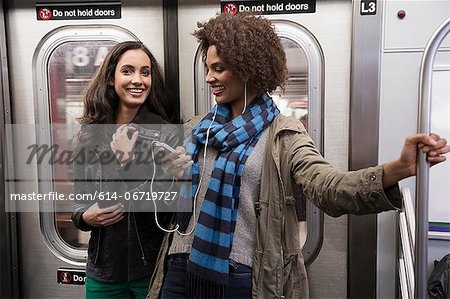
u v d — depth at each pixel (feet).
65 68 9.14
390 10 7.92
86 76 9.10
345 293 8.68
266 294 5.72
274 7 8.42
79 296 9.53
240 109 6.20
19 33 9.16
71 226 9.46
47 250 9.53
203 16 8.63
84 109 7.91
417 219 4.77
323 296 8.77
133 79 7.70
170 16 8.65
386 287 8.36
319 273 8.75
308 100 8.48
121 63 7.72
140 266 7.40
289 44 8.45
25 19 9.11
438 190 7.96
